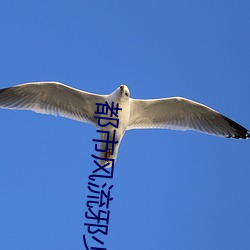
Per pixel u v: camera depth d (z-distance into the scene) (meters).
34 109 11.85
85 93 11.45
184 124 12.25
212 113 12.11
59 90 11.57
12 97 11.78
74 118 11.88
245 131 12.50
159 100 11.64
